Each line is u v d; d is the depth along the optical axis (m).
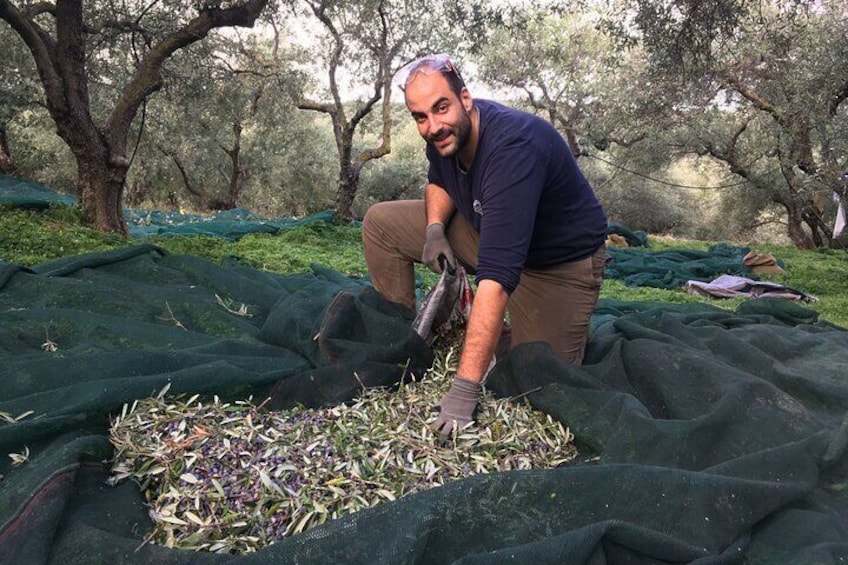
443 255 3.59
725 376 3.16
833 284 12.59
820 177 12.60
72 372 2.97
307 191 27.12
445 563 2.06
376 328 3.60
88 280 4.57
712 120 19.59
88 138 9.89
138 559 1.97
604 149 19.75
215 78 15.45
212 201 26.08
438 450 2.65
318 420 2.88
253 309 4.57
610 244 18.11
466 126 2.87
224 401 3.03
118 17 11.29
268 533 2.23
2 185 13.95
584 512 2.23
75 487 2.30
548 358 3.15
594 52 20.92
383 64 15.86
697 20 10.35
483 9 12.31
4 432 2.46
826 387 3.30
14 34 13.40
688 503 2.25
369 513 2.06
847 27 13.52
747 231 27.69
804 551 2.15
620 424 2.74
